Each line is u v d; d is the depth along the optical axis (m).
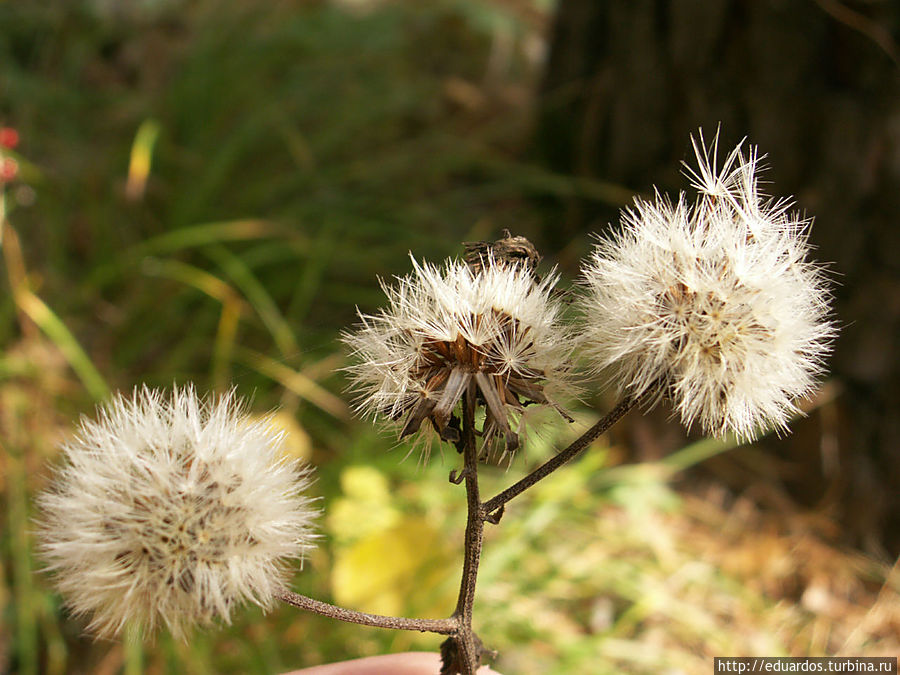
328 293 0.33
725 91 0.29
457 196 0.37
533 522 0.25
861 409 0.28
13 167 0.24
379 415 0.12
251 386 0.28
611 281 0.11
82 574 0.11
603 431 0.11
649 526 0.28
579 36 0.36
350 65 0.41
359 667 0.16
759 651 0.25
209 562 0.11
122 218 0.34
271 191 0.34
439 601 0.22
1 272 0.30
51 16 0.40
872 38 0.25
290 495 0.11
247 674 0.22
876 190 0.26
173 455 0.11
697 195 0.12
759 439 0.30
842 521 0.29
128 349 0.31
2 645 0.23
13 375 0.28
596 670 0.23
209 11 0.43
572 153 0.37
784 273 0.11
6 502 0.25
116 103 0.39
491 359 0.11
